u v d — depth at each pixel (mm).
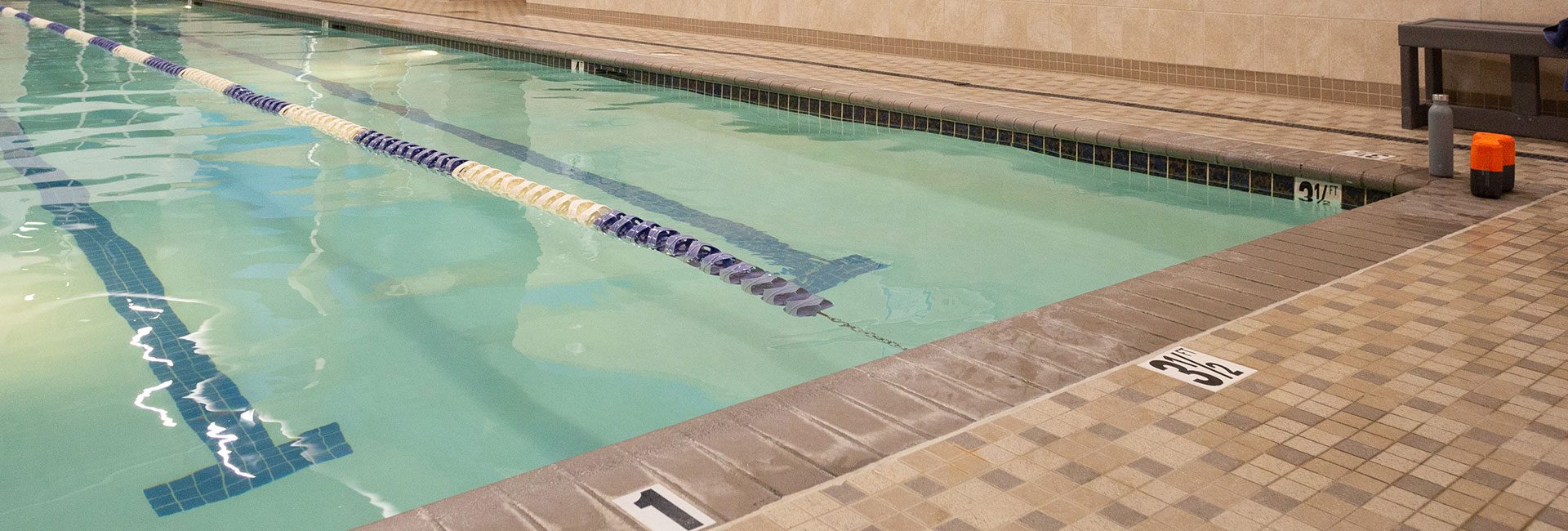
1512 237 2912
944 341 2271
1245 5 5324
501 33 8703
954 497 1628
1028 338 2270
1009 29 6500
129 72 7719
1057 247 3469
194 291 3047
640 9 9508
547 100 6395
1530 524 1533
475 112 6012
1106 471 1702
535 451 2135
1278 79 5273
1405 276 2613
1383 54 4871
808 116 5816
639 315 2877
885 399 1985
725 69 6473
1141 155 4316
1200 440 1800
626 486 1678
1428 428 1829
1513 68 4184
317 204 4039
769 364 2545
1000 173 4457
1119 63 5965
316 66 7832
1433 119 3512
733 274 3174
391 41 9383
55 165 4598
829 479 1692
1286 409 1908
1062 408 1925
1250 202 3939
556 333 2746
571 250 3482
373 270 3260
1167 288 2580
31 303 2926
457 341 2703
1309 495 1621
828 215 3873
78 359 2564
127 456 2107
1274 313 2389
